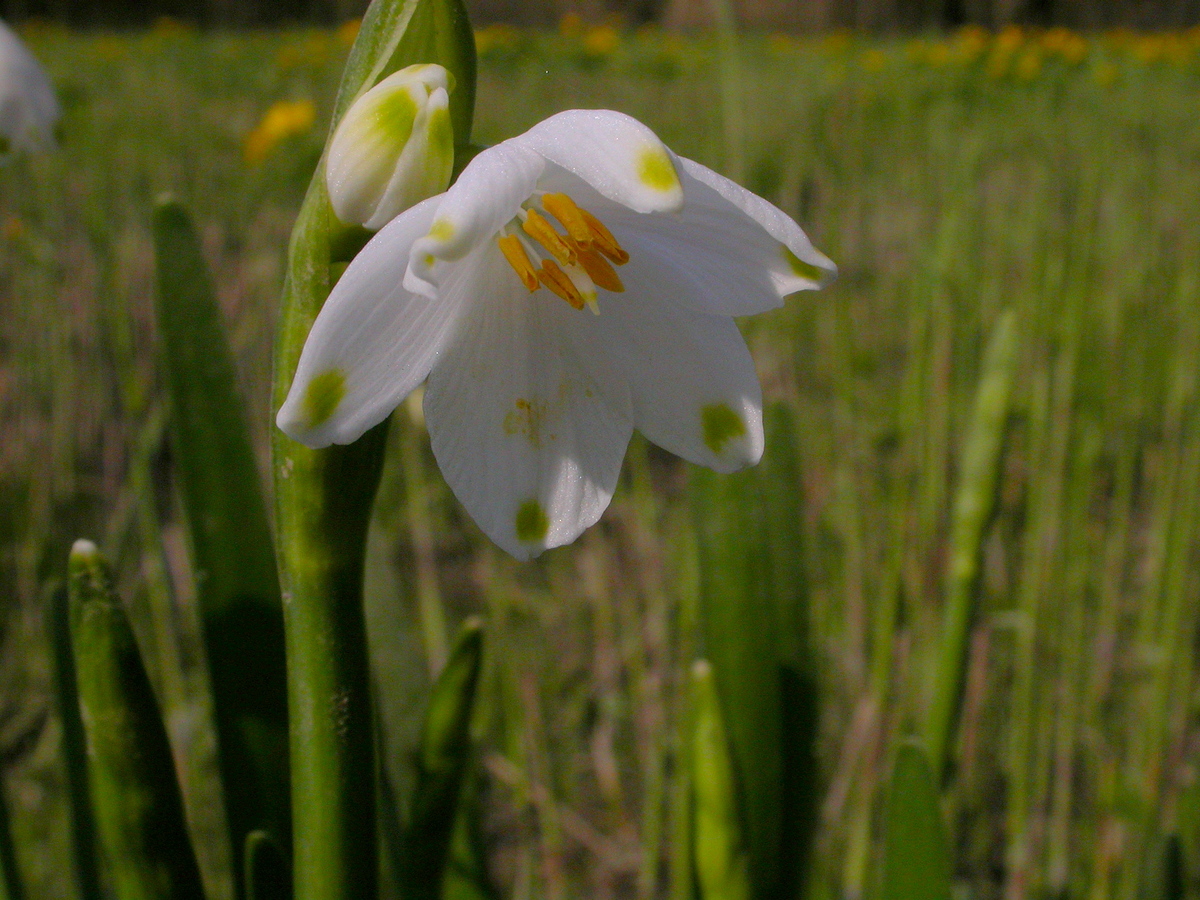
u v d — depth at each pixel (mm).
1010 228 274
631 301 75
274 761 97
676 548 197
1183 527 148
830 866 133
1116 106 498
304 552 69
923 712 152
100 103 503
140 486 159
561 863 154
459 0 66
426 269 59
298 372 61
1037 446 165
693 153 342
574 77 641
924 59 634
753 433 76
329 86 548
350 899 73
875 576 184
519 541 72
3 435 224
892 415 239
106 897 112
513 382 73
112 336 227
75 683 94
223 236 304
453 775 94
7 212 294
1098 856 142
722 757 92
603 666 184
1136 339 240
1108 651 170
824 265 65
